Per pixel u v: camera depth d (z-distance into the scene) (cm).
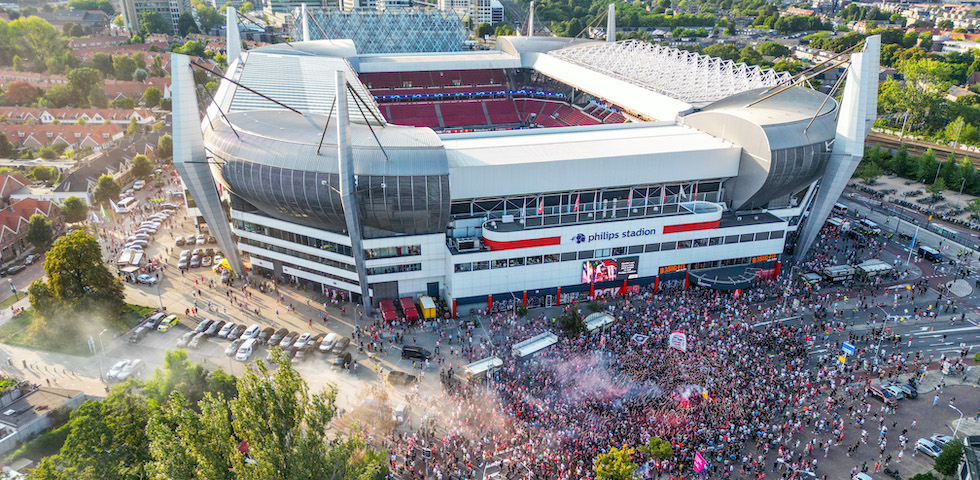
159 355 10281
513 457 8025
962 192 18275
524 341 10250
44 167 18638
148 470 6078
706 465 7862
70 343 10431
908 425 8831
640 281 12469
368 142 11250
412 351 10231
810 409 8950
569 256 11962
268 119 12988
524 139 13400
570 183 12156
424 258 11750
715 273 12588
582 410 8800
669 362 9788
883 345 10681
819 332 10969
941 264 13775
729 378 9394
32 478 6894
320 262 12056
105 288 11050
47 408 8725
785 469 7925
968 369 10112
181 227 15212
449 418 8844
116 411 7306
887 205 17325
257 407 6006
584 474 7650
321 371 9919
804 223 14175
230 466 6234
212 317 11375
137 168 18275
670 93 16362
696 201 13125
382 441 8375
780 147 12156
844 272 12788
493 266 11625
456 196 11738
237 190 11862
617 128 14562
